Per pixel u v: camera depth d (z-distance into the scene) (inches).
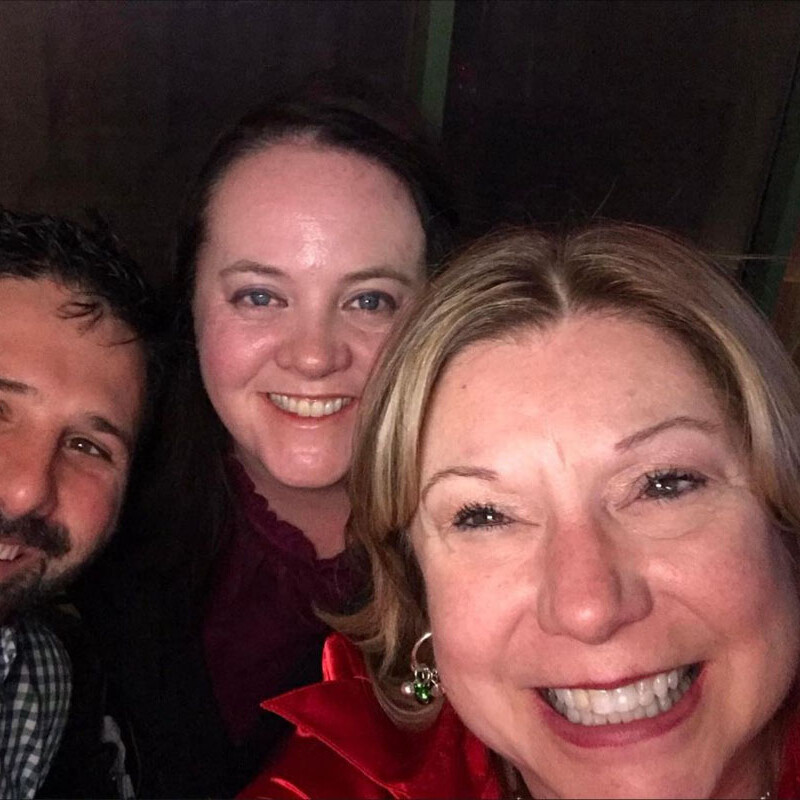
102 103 29.3
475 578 12.7
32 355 18.2
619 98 30.4
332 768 15.0
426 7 31.3
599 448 12.0
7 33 27.4
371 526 14.8
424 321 13.3
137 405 19.9
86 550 18.9
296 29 31.3
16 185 28.3
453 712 15.4
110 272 19.7
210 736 21.0
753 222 25.7
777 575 12.4
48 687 18.6
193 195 21.4
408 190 20.5
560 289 12.8
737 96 27.1
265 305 20.3
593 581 11.7
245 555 22.2
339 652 16.3
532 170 31.8
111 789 19.2
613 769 12.2
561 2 30.5
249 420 21.0
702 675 12.2
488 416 12.5
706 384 12.5
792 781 13.9
